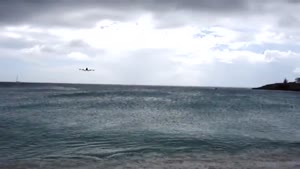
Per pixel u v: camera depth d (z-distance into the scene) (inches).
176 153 550.9
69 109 1341.0
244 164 480.1
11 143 609.3
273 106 1819.6
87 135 706.2
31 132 731.4
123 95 2824.8
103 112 1250.6
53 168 441.7
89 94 2822.3
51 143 615.8
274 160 510.3
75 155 520.4
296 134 800.9
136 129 807.1
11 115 1072.2
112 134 723.4
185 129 826.2
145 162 485.1
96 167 450.3
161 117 1111.6
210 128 858.1
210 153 556.4
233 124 957.2
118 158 506.9
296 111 1536.7
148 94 3203.7
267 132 819.4
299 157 534.6
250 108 1611.7
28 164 461.7
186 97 2677.2
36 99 1994.3
